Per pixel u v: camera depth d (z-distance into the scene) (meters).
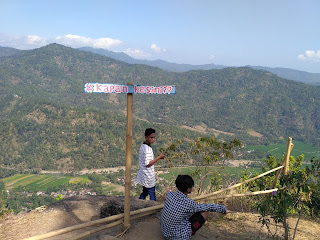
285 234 3.27
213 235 3.24
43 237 2.50
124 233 2.95
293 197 3.40
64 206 3.82
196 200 3.47
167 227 2.66
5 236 2.97
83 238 2.83
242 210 4.57
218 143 4.80
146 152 3.93
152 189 4.05
